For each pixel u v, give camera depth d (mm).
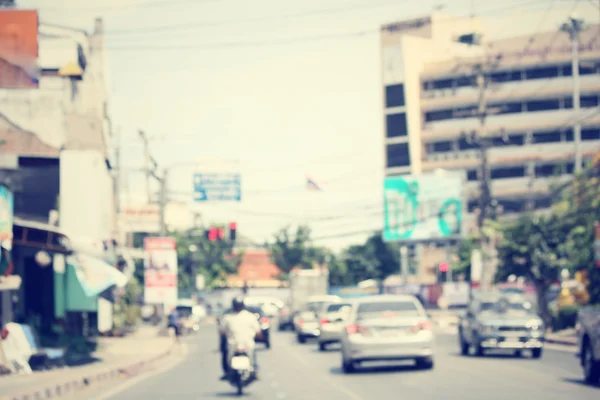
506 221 61375
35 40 36719
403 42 120375
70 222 45375
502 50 115812
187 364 35344
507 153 115500
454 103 117188
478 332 32438
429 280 117250
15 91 46938
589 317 22562
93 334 50938
